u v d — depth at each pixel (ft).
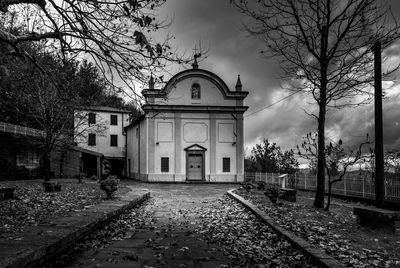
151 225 34.47
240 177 123.03
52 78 32.27
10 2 23.12
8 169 99.55
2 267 14.58
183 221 37.24
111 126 163.43
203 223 35.96
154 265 20.49
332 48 44.16
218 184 114.93
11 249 17.70
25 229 23.84
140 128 134.00
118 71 25.52
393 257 21.22
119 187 81.30
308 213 39.29
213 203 56.90
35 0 23.68
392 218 29.01
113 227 32.22
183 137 123.03
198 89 125.49
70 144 85.15
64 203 43.70
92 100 67.10
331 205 49.60
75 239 23.54
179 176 121.39
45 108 71.61
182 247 25.14
